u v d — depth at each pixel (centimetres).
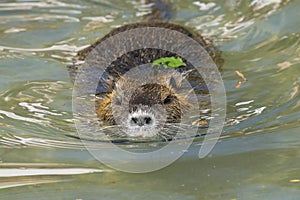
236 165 1354
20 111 1630
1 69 1880
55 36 2133
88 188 1285
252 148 1421
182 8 2312
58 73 1859
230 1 2309
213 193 1247
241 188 1262
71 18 2269
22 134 1513
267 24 2111
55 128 1552
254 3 2258
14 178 1330
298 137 1452
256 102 1639
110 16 2284
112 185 1295
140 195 1249
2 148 1448
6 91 1747
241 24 2152
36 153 1433
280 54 1911
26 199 1248
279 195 1226
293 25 2067
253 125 1525
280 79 1748
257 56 1920
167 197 1238
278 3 2212
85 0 2375
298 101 1609
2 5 2359
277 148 1412
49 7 2342
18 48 2039
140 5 2348
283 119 1538
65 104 1677
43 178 1330
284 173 1309
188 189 1269
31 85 1784
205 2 2334
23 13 2309
